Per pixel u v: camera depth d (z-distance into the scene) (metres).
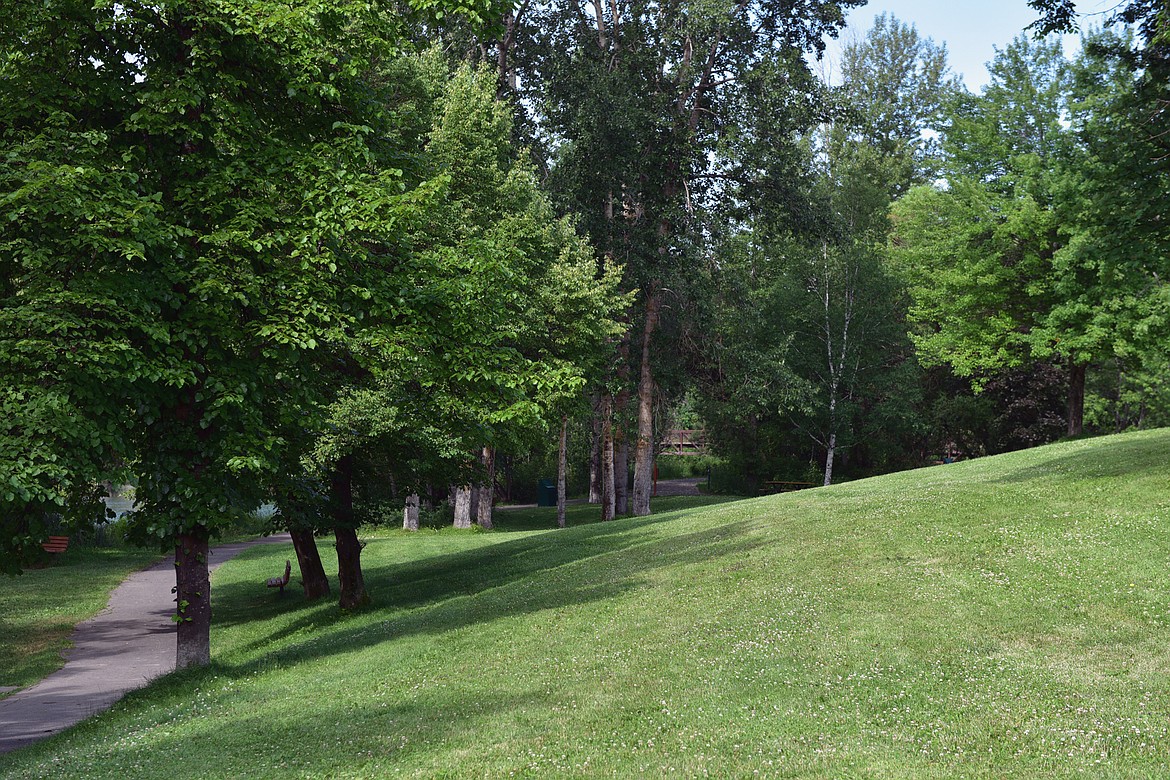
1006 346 37.69
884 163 61.19
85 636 20.73
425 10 14.39
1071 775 6.48
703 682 9.91
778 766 7.17
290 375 14.38
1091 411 53.88
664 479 70.88
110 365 11.52
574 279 24.70
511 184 23.67
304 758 8.54
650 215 37.44
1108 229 19.44
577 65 36.00
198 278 12.65
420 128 22.64
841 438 53.28
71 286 11.45
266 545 39.03
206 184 12.98
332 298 13.70
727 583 14.75
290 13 12.69
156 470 13.02
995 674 9.20
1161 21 17.23
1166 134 18.11
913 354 51.88
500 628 14.37
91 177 11.36
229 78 13.04
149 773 8.44
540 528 41.72
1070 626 10.48
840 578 13.77
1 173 11.37
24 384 11.16
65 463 10.99
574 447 55.22
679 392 43.59
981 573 12.94
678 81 37.12
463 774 7.59
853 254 48.44
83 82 12.55
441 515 43.25
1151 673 8.73
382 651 14.12
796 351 49.00
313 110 14.82
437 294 14.74
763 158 36.97
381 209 13.52
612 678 10.47
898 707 8.47
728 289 39.66
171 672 13.64
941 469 28.19
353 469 21.34
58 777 8.57
